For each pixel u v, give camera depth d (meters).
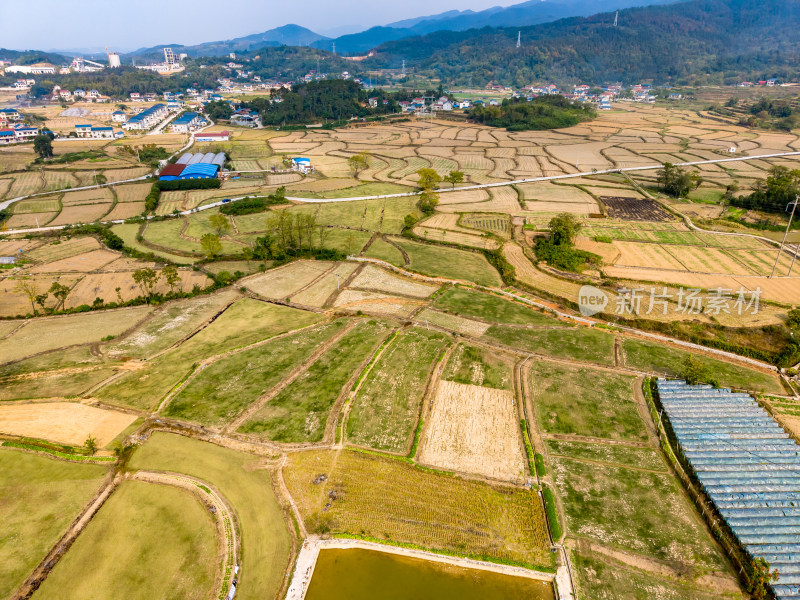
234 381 67.81
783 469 53.78
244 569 43.03
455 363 72.44
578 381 68.62
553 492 51.25
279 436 58.09
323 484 51.88
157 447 56.22
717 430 59.38
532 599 41.41
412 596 41.38
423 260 109.31
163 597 40.44
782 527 46.72
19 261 107.25
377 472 53.34
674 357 74.69
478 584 42.47
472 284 98.25
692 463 54.53
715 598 41.16
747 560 43.69
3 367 70.62
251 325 83.00
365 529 47.03
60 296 87.00
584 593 41.38
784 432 59.53
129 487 51.12
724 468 53.94
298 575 42.59
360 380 67.88
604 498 50.69
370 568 43.62
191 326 82.75
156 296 91.25
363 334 79.94
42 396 64.12
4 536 45.28
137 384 67.00
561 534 46.56
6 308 87.50
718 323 81.81
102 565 43.03
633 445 57.88
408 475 53.00
